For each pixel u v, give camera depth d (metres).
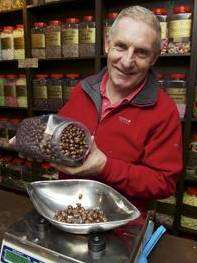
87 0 2.08
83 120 1.11
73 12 2.40
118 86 1.01
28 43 2.35
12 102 2.55
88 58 2.12
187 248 0.89
